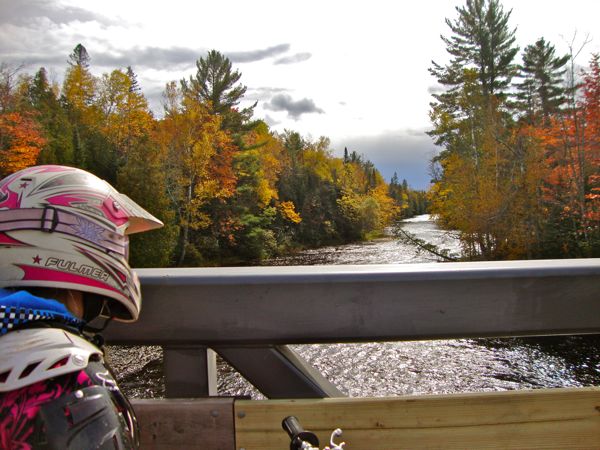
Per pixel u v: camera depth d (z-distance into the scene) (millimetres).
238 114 51219
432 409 1030
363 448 1027
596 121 26016
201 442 1041
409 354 11273
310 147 96250
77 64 57094
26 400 522
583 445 1038
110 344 1163
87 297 747
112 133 49156
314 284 1101
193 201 40281
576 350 11281
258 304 1114
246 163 52750
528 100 55594
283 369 1142
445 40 58281
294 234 57844
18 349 545
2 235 637
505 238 30594
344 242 64562
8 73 31781
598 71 25328
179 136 41656
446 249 36469
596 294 1127
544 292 1119
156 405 1048
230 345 1130
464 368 10391
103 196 722
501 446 1032
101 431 540
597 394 1041
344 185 80688
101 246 687
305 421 1029
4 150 31188
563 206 28188
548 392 1042
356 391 9336
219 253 44000
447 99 54656
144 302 1131
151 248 32375
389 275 1091
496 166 31656
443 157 45000
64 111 53281
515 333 1125
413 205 172750
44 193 668
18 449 509
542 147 29078
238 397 1080
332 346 11953
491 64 56531
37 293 664
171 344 1141
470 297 1108
